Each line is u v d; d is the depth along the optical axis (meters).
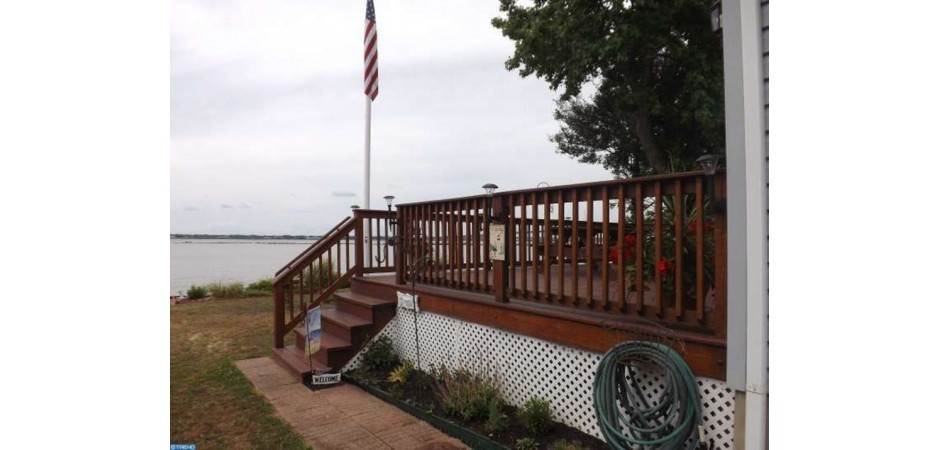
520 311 3.62
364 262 6.32
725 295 2.45
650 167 9.48
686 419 2.48
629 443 2.68
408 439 3.46
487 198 4.07
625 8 7.89
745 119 2.13
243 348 6.37
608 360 2.85
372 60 8.14
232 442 3.44
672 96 9.11
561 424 3.37
